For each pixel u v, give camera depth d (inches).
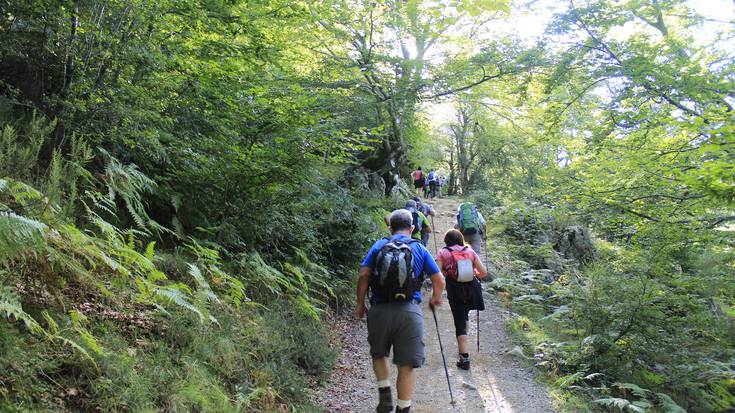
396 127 626.8
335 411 199.0
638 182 370.0
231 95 274.8
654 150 354.6
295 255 317.4
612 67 407.5
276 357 208.2
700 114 373.7
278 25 332.8
